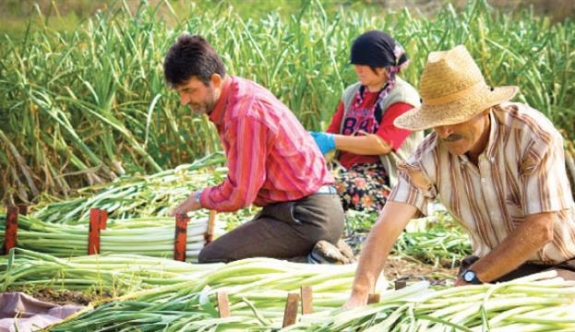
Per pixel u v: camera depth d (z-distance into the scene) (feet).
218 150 34.55
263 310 18.01
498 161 17.03
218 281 19.74
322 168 23.98
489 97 16.15
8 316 20.27
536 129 16.80
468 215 17.90
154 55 35.70
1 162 33.22
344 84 36.81
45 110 32.99
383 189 28.43
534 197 16.81
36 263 22.36
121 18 40.88
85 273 22.33
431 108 16.21
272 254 23.75
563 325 15.75
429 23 41.06
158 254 24.73
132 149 34.60
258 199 23.89
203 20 38.86
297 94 35.40
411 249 26.94
